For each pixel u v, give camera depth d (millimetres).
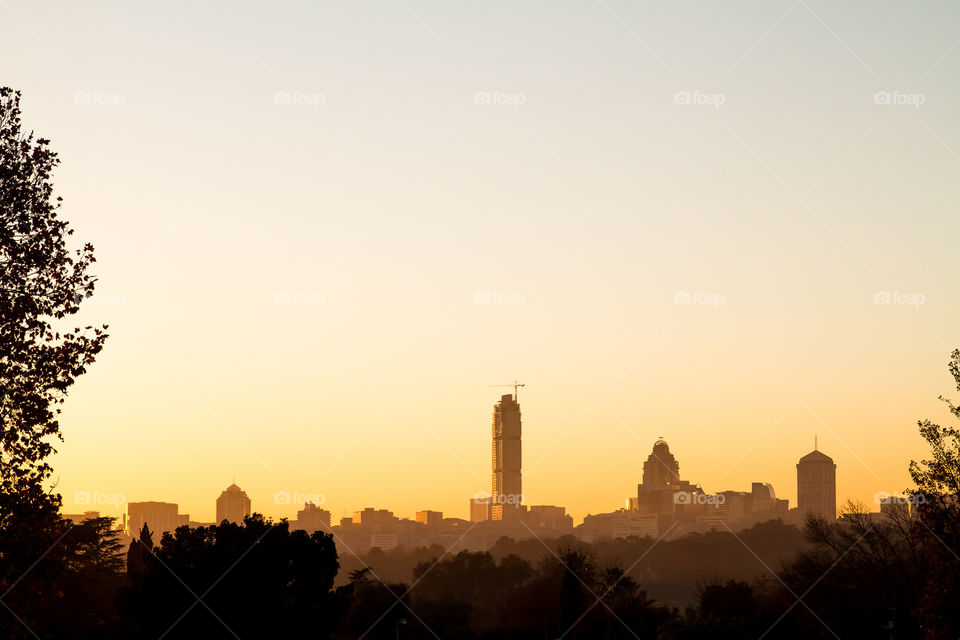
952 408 53625
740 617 112688
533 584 155375
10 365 33469
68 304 34375
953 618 52375
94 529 120062
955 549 52469
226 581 85938
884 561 90688
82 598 111062
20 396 33094
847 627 95688
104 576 122875
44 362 33688
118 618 112062
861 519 98062
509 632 145875
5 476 33375
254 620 84875
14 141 34344
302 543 91500
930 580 53625
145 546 106875
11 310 33031
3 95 34281
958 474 52938
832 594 97250
